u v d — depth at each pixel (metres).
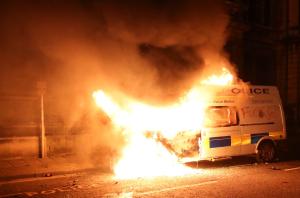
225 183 8.51
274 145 11.95
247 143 11.27
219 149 10.66
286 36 22.73
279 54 23.19
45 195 7.70
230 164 11.27
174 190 7.85
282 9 23.05
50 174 9.91
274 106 12.09
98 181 9.00
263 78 22.67
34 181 9.19
